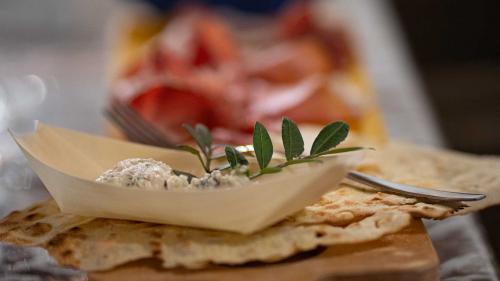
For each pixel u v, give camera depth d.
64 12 1.23
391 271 0.49
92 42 1.12
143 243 0.50
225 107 0.78
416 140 0.83
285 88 0.89
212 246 0.49
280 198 0.48
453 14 2.41
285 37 1.06
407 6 2.43
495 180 0.58
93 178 0.54
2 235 0.52
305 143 0.67
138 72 0.91
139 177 0.49
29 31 1.15
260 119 0.78
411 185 0.57
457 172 0.60
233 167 0.50
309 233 0.50
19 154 0.75
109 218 0.52
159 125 0.76
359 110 0.81
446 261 0.59
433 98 1.96
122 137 0.76
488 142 1.70
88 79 0.98
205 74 0.89
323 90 0.81
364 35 1.18
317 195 0.50
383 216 0.51
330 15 1.19
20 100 0.92
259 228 0.49
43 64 1.03
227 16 1.15
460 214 0.53
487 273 0.57
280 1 1.16
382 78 1.01
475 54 2.28
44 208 0.54
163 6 1.12
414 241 0.51
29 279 0.55
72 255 0.49
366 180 0.56
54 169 0.50
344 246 0.51
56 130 0.55
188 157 0.56
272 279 0.48
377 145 0.67
